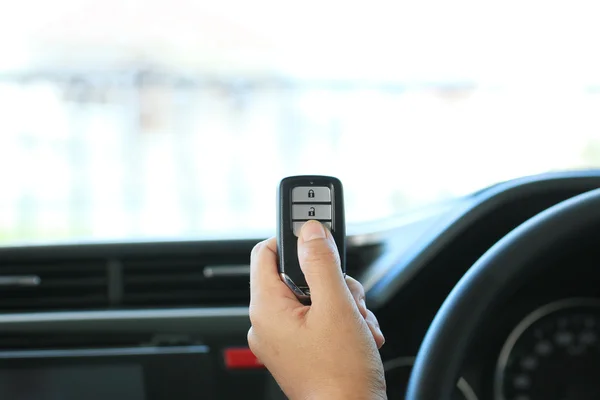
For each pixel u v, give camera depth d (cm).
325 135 404
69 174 380
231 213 398
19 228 351
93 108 391
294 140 403
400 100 404
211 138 402
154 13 410
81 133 386
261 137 403
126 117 395
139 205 389
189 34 412
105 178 386
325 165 402
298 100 405
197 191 396
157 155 396
